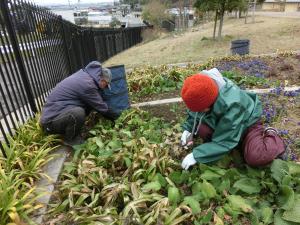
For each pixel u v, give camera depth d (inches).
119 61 567.2
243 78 239.6
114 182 118.7
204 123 123.5
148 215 96.0
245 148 115.5
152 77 259.9
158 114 190.1
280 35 551.2
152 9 1742.1
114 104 183.8
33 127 162.4
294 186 106.9
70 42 317.4
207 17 1478.8
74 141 157.8
